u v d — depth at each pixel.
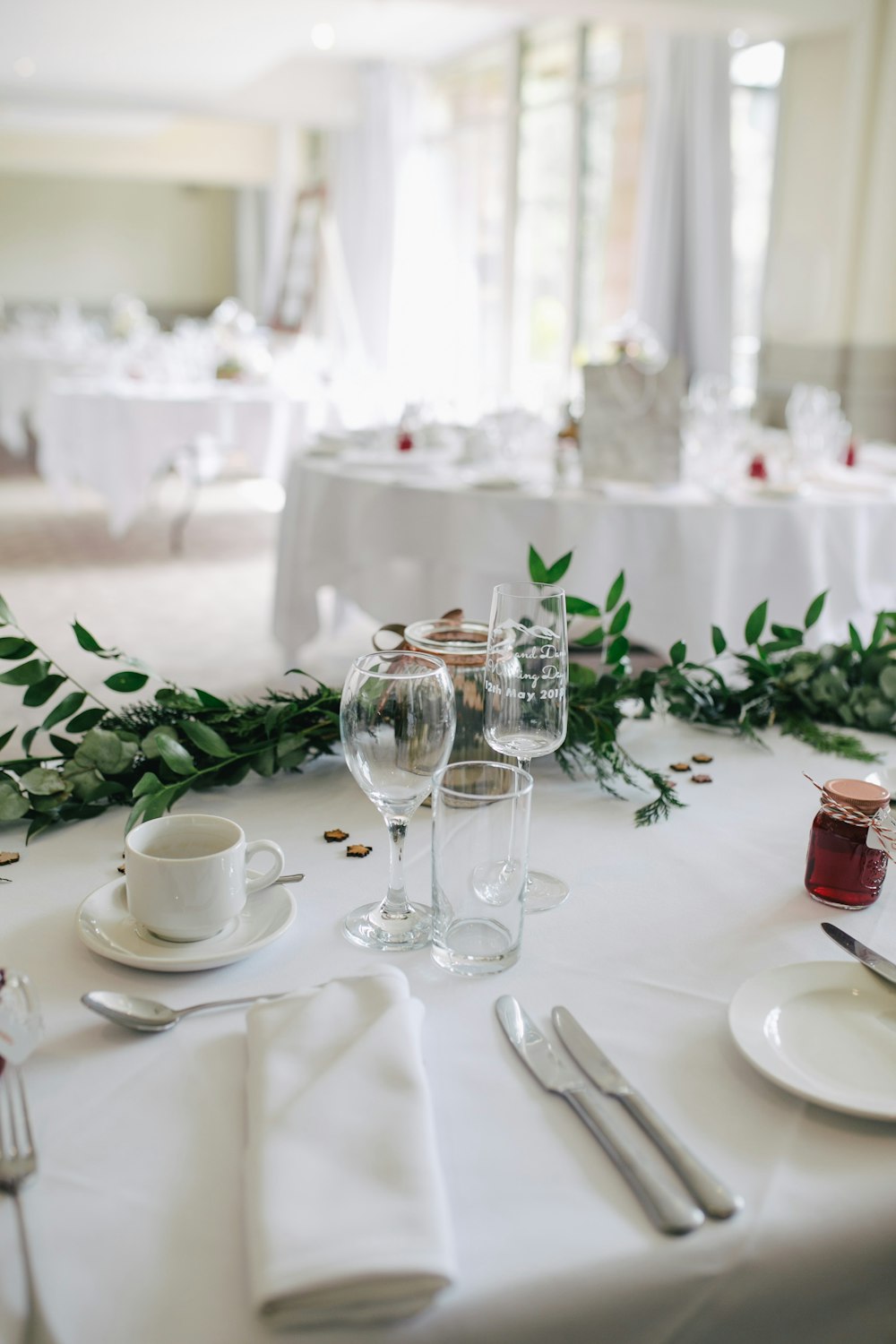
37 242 14.23
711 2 4.80
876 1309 0.61
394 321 9.50
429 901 0.91
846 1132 0.66
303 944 0.84
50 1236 0.56
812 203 5.37
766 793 1.18
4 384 7.70
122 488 5.31
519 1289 0.54
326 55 9.19
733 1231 0.58
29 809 1.05
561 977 0.81
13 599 4.80
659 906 0.92
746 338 6.10
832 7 4.96
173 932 0.81
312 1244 0.52
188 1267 0.54
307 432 5.56
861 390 5.26
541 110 7.73
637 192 6.80
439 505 2.95
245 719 1.17
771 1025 0.74
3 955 0.82
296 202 8.23
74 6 6.47
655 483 2.96
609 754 1.16
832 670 1.43
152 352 6.21
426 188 9.38
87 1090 0.67
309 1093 0.62
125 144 11.67
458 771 0.86
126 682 1.10
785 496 2.89
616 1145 0.62
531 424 3.45
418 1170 0.57
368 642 4.29
